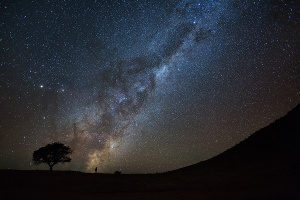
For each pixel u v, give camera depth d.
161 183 19.56
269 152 25.45
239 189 13.88
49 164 39.69
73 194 14.70
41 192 15.21
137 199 12.83
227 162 26.19
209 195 12.80
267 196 11.09
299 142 25.20
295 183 13.66
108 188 17.36
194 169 26.09
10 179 20.45
